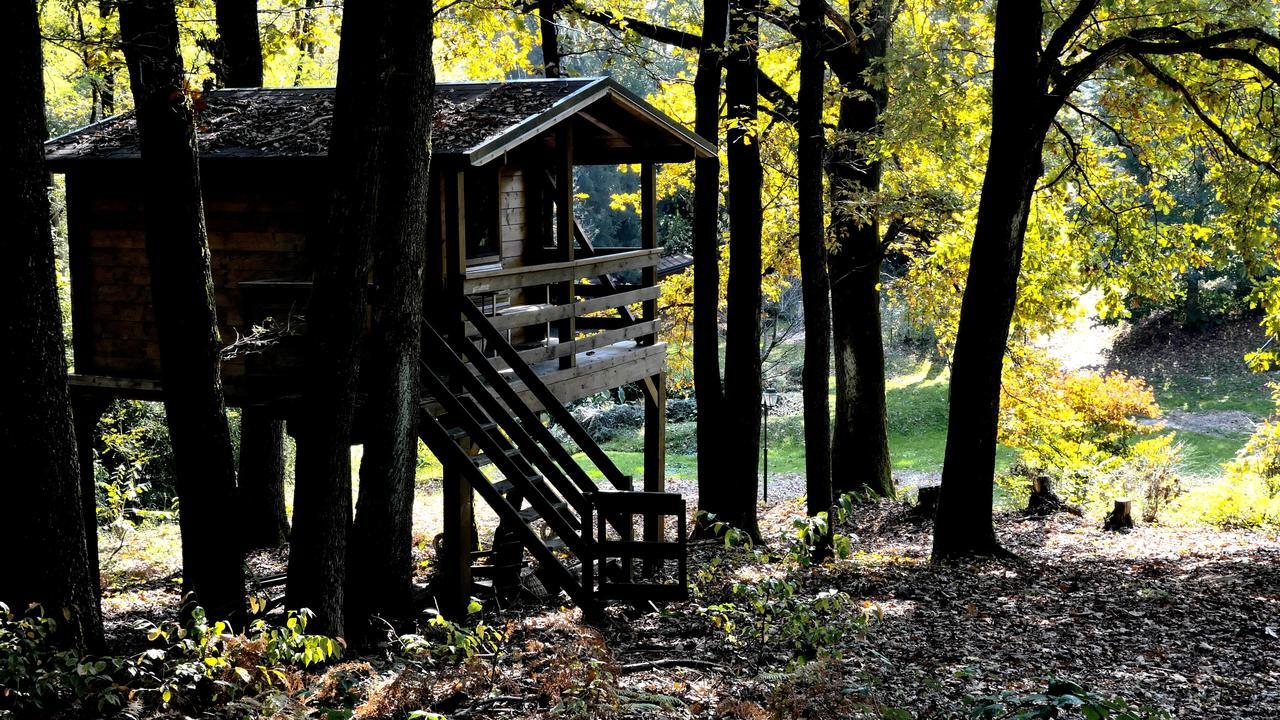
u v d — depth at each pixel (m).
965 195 18.98
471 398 10.30
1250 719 7.05
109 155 10.70
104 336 11.28
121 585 12.80
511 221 13.39
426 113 8.82
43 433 6.77
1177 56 14.32
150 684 6.50
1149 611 10.31
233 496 8.55
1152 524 16.06
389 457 9.39
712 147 13.93
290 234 10.70
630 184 45.84
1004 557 13.49
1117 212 16.78
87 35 8.73
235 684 5.98
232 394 10.65
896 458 30.95
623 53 17.72
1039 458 20.83
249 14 14.36
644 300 13.81
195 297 8.15
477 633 7.39
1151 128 16.23
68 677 5.92
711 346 16.33
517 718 5.78
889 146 16.83
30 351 6.70
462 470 9.98
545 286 13.73
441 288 10.30
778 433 33.19
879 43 19.14
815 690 5.83
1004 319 13.38
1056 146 17.64
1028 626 9.83
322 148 10.27
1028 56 12.85
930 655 8.71
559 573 9.73
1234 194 15.27
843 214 18.78
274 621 9.09
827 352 13.94
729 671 7.59
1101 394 22.03
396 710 5.98
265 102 11.86
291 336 9.91
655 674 7.54
